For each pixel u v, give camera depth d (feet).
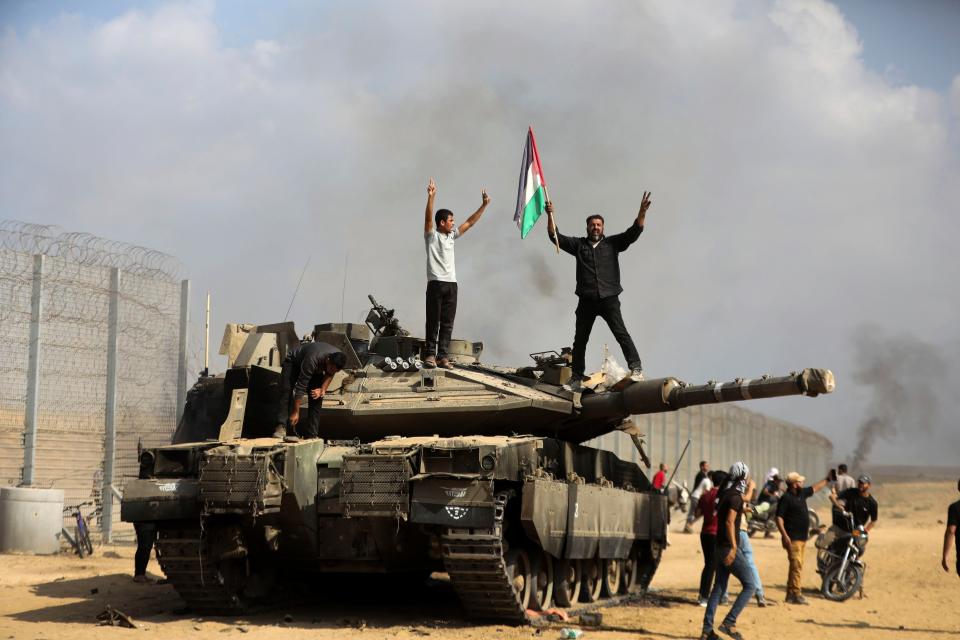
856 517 62.08
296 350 49.44
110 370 79.25
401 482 42.27
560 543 47.70
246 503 43.06
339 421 52.29
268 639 40.47
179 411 83.15
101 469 79.25
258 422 51.19
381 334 59.36
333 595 56.18
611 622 48.08
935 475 454.40
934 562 85.46
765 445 170.60
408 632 42.65
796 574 57.82
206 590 46.26
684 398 52.06
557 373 54.54
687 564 84.12
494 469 41.98
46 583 59.26
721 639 43.47
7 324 73.77
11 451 73.92
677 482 128.16
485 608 45.01
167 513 44.19
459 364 56.34
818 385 48.19
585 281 54.90
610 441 116.06
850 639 44.98
